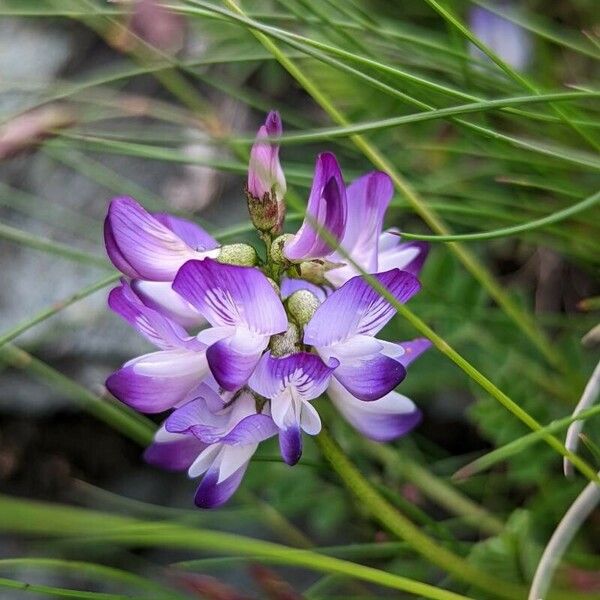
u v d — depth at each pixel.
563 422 0.13
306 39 0.14
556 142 0.17
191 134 0.20
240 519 0.18
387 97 0.19
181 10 0.15
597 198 0.14
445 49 0.17
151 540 0.13
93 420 0.20
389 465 0.18
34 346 0.20
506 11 0.19
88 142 0.16
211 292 0.13
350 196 0.13
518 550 0.15
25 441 0.20
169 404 0.13
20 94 0.20
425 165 0.19
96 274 0.20
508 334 0.18
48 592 0.14
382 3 0.20
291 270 0.13
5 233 0.17
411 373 0.18
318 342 0.13
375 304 0.13
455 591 0.16
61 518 0.12
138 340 0.20
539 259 0.20
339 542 0.19
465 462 0.18
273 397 0.13
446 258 0.18
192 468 0.13
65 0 0.17
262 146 0.13
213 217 0.21
